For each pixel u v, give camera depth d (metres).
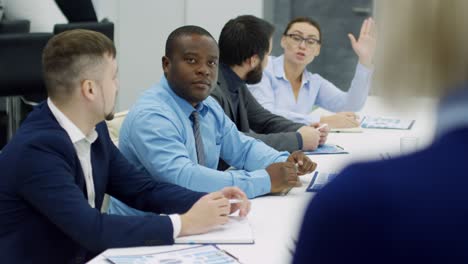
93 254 1.71
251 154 2.49
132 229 1.61
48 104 1.77
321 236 0.56
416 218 0.54
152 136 2.13
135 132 2.16
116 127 2.52
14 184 1.65
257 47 2.80
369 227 0.54
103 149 1.90
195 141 2.25
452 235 0.53
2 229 1.68
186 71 2.18
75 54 1.72
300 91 3.71
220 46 2.83
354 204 0.55
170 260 1.49
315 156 2.69
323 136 2.84
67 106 1.75
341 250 0.55
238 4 5.58
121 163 2.01
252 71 2.86
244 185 2.05
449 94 0.55
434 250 0.53
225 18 5.59
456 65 0.54
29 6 4.14
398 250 0.54
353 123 3.30
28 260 1.69
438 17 0.54
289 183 2.07
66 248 1.71
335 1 6.18
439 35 0.54
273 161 2.46
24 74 3.76
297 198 2.05
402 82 0.56
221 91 2.76
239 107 2.91
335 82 6.29
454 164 0.55
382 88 0.57
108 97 1.77
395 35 0.56
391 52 0.56
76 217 1.61
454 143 0.55
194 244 1.62
